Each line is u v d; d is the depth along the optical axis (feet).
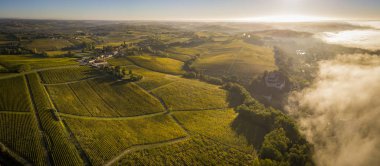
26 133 287.07
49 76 476.95
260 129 346.33
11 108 339.16
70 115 345.31
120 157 266.98
